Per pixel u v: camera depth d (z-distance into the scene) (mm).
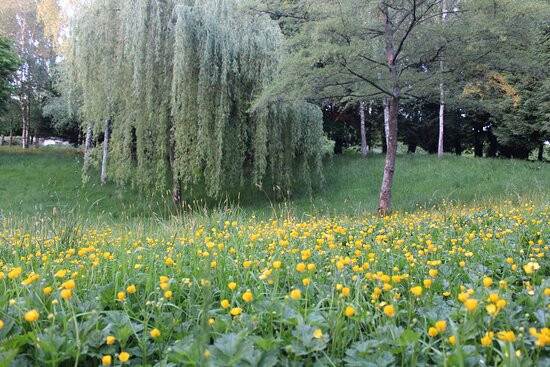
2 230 5273
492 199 10141
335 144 24250
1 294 2287
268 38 11539
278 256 3082
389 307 1646
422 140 25922
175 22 10984
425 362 1608
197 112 11047
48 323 1881
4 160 18016
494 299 1672
